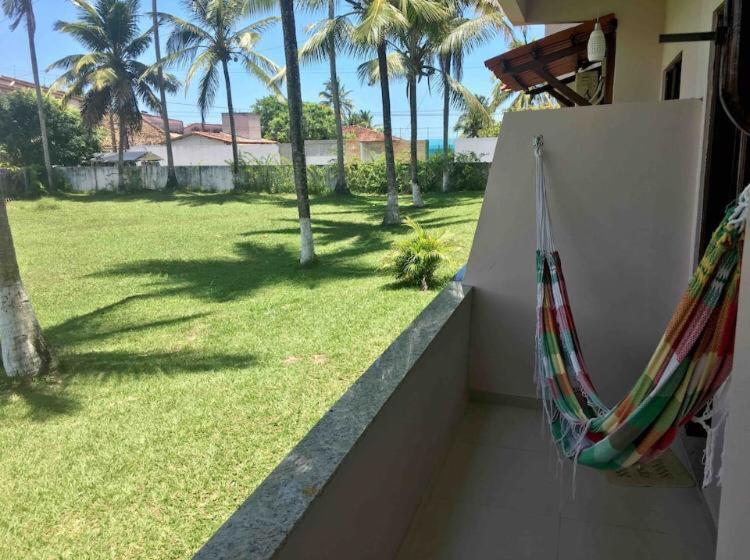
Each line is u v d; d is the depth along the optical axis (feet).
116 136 130.41
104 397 16.76
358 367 17.95
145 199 75.36
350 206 64.44
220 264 36.19
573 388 7.95
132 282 31.86
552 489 8.57
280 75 76.54
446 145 72.90
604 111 10.09
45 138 80.94
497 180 10.93
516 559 7.04
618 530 7.60
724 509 4.46
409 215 53.42
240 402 15.71
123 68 80.69
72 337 22.63
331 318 23.58
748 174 7.71
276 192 81.76
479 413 11.27
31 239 46.24
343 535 4.83
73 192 84.69
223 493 11.46
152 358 19.89
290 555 3.76
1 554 9.92
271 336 21.63
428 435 8.18
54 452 13.44
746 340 4.05
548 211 10.24
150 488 11.74
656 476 8.84
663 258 10.18
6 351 18.31
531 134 10.55
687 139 9.78
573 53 16.49
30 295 29.40
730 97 3.72
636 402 5.93
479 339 11.57
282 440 13.46
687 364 5.38
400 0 42.27
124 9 78.23
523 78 19.71
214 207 66.23
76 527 10.62
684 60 11.70
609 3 15.35
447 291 10.91
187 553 9.78
